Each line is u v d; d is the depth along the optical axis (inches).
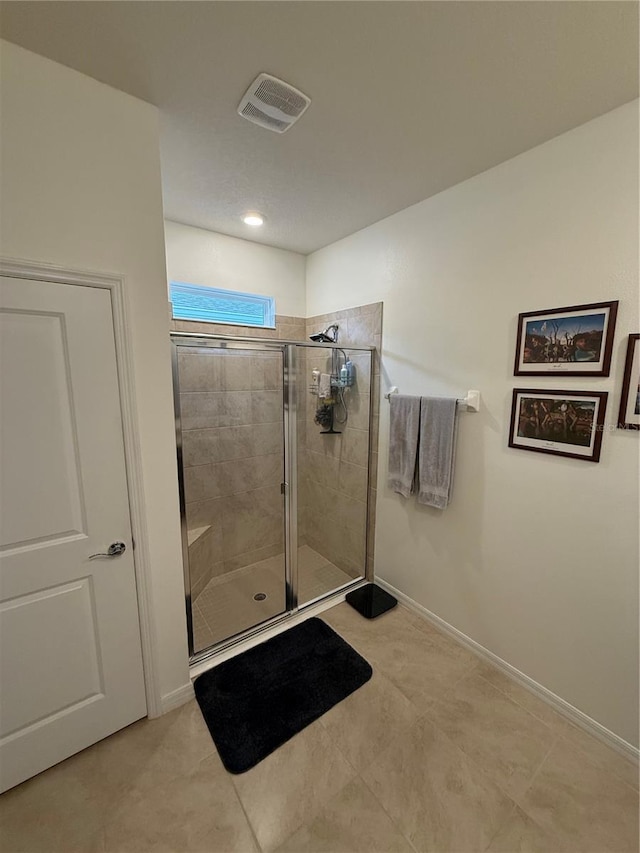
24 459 49.0
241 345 83.1
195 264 98.7
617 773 56.5
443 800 52.4
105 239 51.2
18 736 52.8
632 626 57.5
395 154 65.2
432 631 87.1
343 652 79.9
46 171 46.3
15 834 48.3
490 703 68.2
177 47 43.8
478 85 49.3
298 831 48.6
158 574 62.6
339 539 114.7
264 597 100.2
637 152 51.8
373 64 46.3
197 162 67.7
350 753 58.6
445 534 84.3
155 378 58.1
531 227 64.0
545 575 67.2
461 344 77.3
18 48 43.3
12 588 50.1
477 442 76.0
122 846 47.1
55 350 49.5
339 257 107.3
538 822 50.0
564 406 61.8
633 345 53.8
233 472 104.3
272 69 47.2
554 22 40.1
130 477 57.2
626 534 57.0
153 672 63.4
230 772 55.4
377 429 99.8
